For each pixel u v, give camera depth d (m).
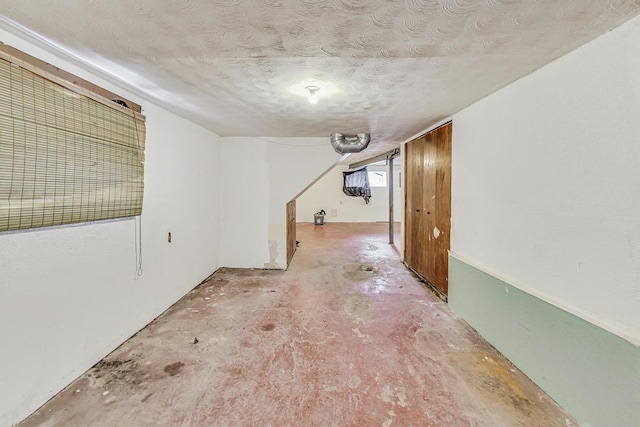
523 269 1.82
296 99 2.31
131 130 2.16
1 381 1.33
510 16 1.15
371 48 1.44
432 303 2.94
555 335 1.56
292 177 4.11
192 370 1.85
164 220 2.67
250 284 3.54
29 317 1.45
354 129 3.49
